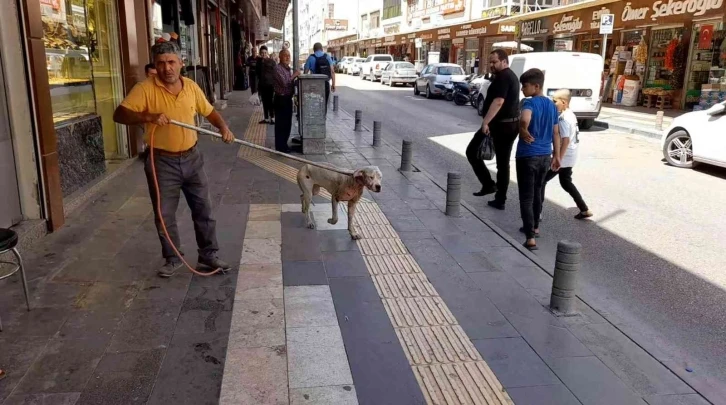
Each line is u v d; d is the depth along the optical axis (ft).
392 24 165.07
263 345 11.10
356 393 9.75
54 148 16.89
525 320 12.76
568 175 21.24
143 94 12.35
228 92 80.64
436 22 128.36
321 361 10.66
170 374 10.02
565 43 82.28
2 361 10.22
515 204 23.71
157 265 14.71
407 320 12.48
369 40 176.96
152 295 13.02
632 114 56.08
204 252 14.23
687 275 16.40
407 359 10.89
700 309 14.28
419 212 21.11
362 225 19.12
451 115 58.18
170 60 12.27
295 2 51.16
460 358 11.03
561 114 19.89
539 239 19.31
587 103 46.24
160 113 12.46
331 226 18.76
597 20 60.54
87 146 21.38
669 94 59.93
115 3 25.57
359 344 11.35
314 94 31.73
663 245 18.92
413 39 132.05
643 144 40.40
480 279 14.96
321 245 16.93
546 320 12.82
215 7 63.98
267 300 13.06
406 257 16.31
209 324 11.82
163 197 13.38
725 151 28.50
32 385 9.57
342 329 11.92
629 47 67.92
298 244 16.92
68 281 13.57
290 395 9.59
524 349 11.50
